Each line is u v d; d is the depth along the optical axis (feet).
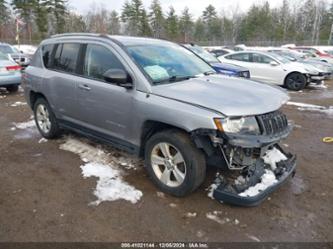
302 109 26.99
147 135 11.64
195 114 9.51
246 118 9.52
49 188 11.64
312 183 12.44
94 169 13.14
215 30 221.66
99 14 202.49
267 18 204.64
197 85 11.29
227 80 12.42
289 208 10.55
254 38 201.05
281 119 10.64
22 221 9.64
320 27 211.41
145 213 10.09
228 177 10.72
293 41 177.27
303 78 37.24
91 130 13.88
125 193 11.24
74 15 188.34
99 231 9.22
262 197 9.88
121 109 11.83
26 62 41.47
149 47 13.09
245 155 9.74
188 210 10.27
